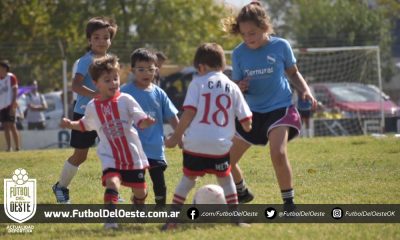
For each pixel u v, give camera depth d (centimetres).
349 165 3133
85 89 2300
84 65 2328
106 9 9581
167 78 6556
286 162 1994
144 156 1931
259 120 2066
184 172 1878
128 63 7319
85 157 2352
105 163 1883
